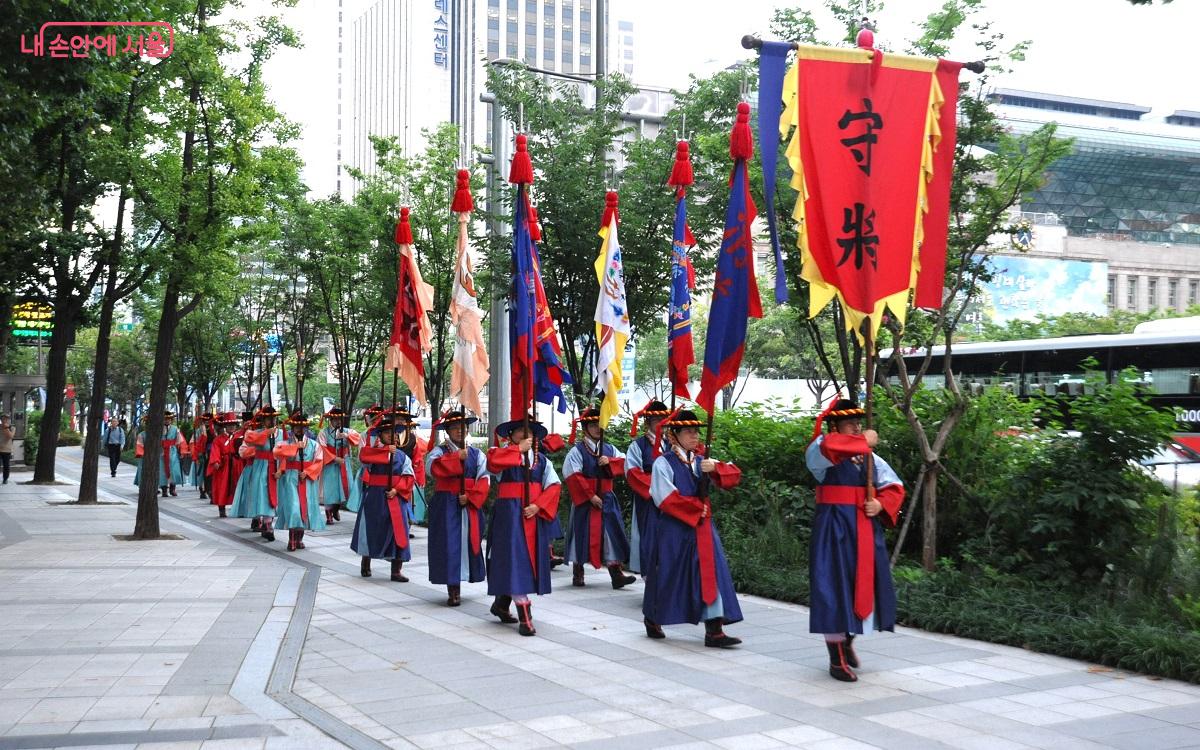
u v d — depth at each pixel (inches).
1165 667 273.3
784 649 317.7
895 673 283.3
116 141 619.2
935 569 406.9
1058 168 2930.6
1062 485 374.0
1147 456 370.0
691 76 605.9
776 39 469.4
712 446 537.0
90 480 885.8
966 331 1253.1
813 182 318.0
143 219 801.6
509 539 349.4
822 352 502.3
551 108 612.4
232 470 814.5
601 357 463.5
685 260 402.0
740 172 348.5
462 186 443.5
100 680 274.2
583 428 467.5
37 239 799.7
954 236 442.0
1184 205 3134.8
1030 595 350.9
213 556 553.0
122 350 1787.6
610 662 300.7
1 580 457.4
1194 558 345.1
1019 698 255.0
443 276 792.3
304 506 591.5
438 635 343.3
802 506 479.2
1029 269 2370.8
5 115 439.8
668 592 322.7
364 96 4968.0
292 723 235.6
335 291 914.1
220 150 605.3
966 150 434.6
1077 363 885.2
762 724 234.4
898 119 325.1
